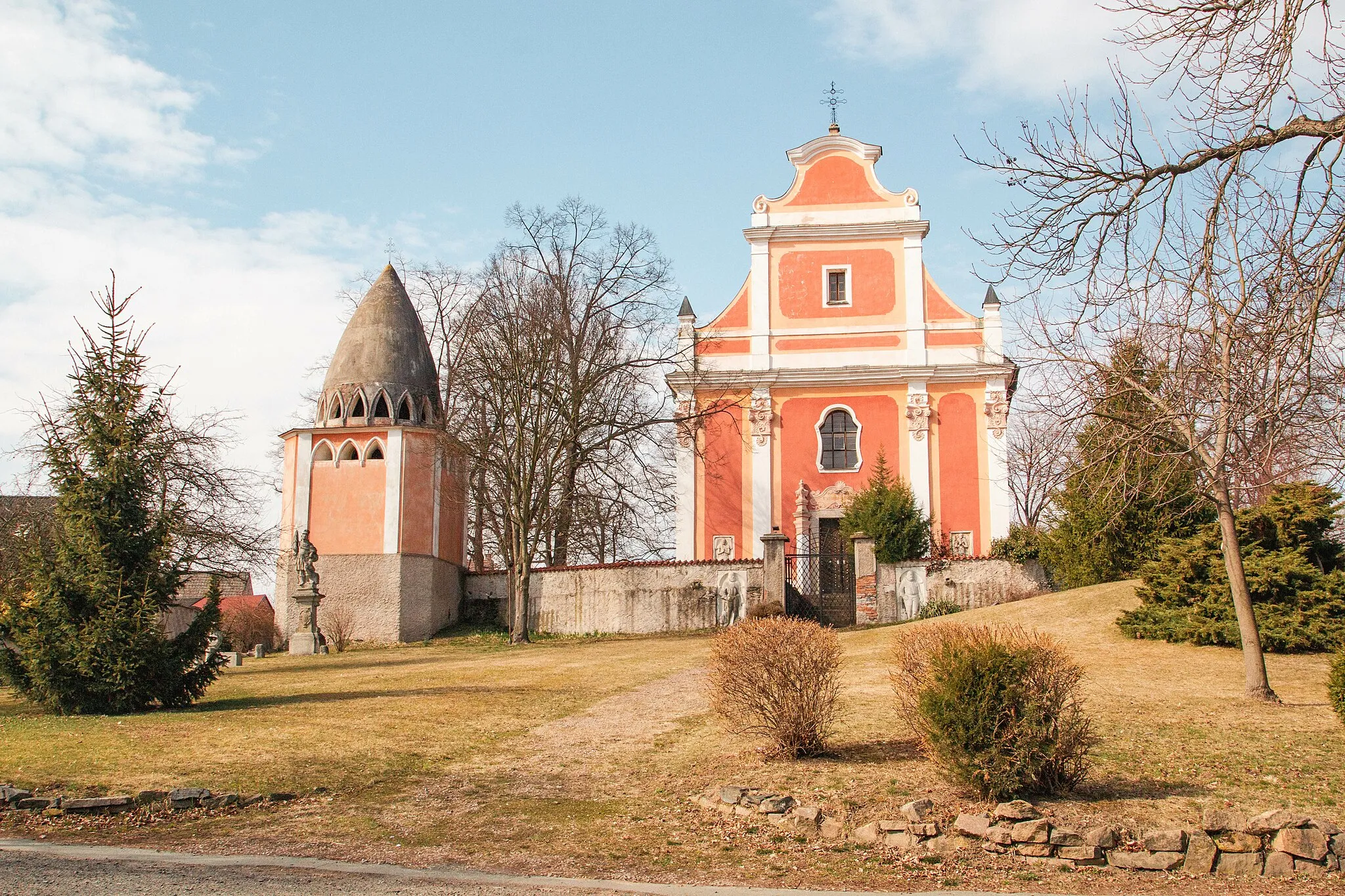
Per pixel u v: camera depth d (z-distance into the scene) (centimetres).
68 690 1512
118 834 962
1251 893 792
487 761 1266
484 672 2080
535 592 3253
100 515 1577
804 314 3456
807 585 2914
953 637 1053
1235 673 1582
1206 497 1516
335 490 3300
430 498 3350
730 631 1260
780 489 3375
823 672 1214
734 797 1030
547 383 3200
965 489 3297
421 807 1066
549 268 3297
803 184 3528
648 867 876
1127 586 2202
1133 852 853
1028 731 984
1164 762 1096
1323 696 1416
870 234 3475
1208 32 916
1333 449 1084
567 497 3416
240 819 1021
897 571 2688
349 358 3466
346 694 1753
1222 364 1106
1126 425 1316
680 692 1722
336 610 3212
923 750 1094
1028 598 2433
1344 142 862
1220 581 1795
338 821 1015
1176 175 992
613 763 1251
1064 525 2516
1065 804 970
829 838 945
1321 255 862
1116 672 1619
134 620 1544
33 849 895
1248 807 951
